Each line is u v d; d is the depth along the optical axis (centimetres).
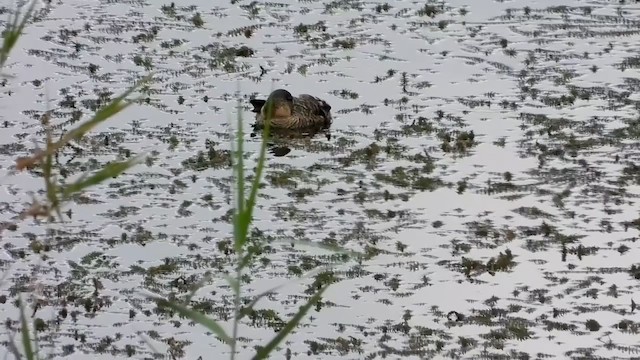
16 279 4372
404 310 4169
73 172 5253
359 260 4503
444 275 4394
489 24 7119
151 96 6172
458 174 5259
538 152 5456
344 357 3866
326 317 4128
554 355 3869
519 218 4822
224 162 5409
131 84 6319
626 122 5759
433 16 7250
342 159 5466
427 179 5184
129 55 6688
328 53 6744
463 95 6166
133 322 4103
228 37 6962
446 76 6412
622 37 6881
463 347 3925
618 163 5309
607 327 4034
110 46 6812
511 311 4150
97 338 4003
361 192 5088
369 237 4678
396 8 7394
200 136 5731
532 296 4241
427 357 3866
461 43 6838
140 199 5022
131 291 4303
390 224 4791
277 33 7031
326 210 4925
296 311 4169
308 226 4772
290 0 7562
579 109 5934
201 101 6138
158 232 4731
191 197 5047
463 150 5494
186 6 7469
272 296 4256
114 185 5159
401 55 6694
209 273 4406
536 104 6012
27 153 5441
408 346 3938
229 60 6644
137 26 7125
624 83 6241
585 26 7056
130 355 3894
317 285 4331
